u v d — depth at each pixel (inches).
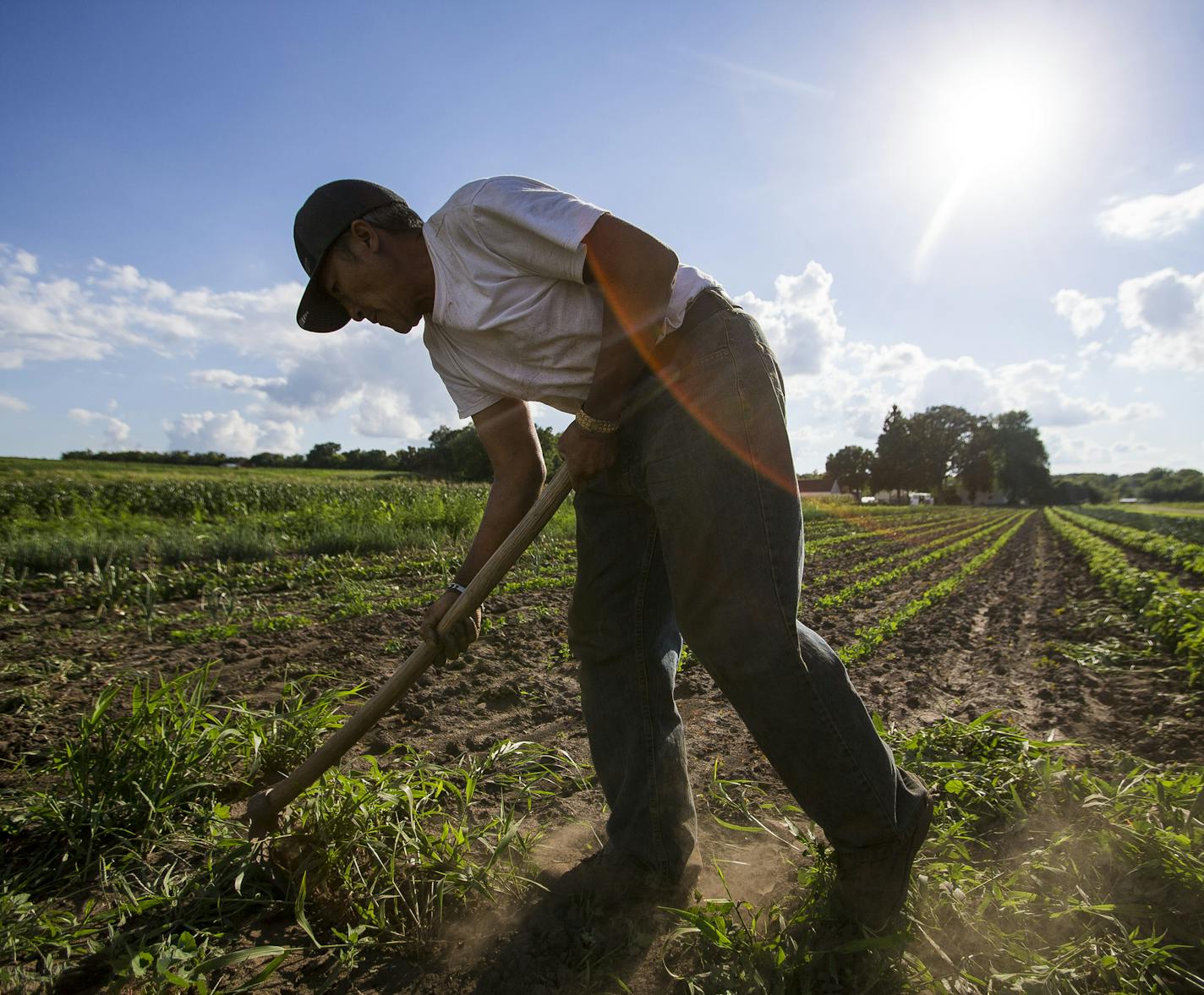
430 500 564.4
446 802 96.6
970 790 91.1
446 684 154.5
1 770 105.3
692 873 76.5
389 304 72.0
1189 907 66.8
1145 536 745.6
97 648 188.9
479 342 70.0
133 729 93.8
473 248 65.5
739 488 61.2
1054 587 384.5
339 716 107.0
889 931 64.6
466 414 81.0
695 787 103.1
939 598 323.3
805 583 373.1
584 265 61.0
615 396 63.1
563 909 72.9
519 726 129.9
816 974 61.6
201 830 86.0
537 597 269.0
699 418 61.9
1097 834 76.5
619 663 76.5
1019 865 76.6
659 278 60.0
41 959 65.9
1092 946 62.8
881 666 184.2
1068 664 184.1
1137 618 240.1
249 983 62.6
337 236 68.3
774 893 75.2
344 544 417.1
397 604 248.1
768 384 63.2
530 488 82.6
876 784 61.7
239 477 1533.0
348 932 66.2
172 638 197.3
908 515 1720.0
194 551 371.6
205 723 102.4
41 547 340.8
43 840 85.0
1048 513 2234.3
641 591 75.3
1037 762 97.4
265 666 169.6
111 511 637.9
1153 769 102.0
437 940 68.8
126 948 65.3
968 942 65.3
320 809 78.2
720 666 62.9
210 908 72.7
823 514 1443.2
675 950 66.7
